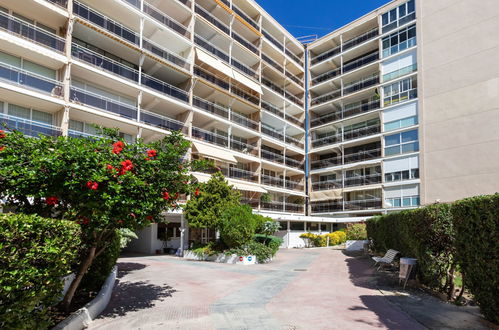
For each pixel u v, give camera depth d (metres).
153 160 7.36
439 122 32.66
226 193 20.84
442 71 33.12
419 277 10.31
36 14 20.20
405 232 11.27
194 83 29.78
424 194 32.75
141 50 24.86
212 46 32.47
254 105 36.38
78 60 20.92
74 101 20.77
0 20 18.70
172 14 29.86
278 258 21.16
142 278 12.83
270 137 39.22
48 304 5.50
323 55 47.34
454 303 8.20
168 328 6.57
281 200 42.84
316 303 8.55
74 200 6.78
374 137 38.06
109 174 6.43
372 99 41.12
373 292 9.81
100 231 7.56
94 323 6.91
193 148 28.50
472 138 30.38
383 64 38.56
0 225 4.14
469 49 31.67
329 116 45.88
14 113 19.14
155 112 28.36
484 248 6.25
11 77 18.69
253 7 39.44
